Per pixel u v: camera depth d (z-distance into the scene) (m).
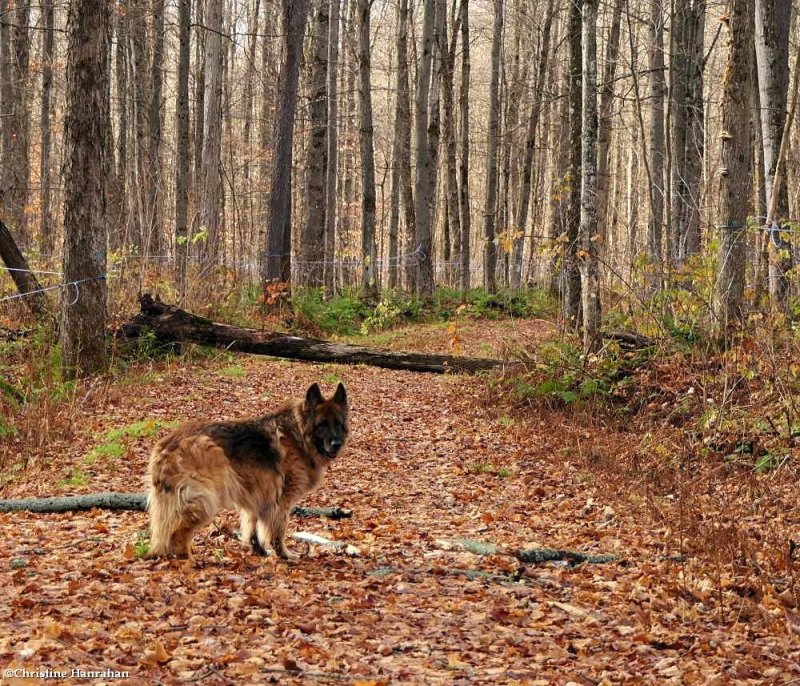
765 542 8.05
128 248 20.42
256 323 21.95
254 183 47.03
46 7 27.27
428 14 30.67
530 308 32.78
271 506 7.48
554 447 12.61
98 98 14.88
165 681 4.76
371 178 30.39
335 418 7.82
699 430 12.05
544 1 41.38
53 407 12.38
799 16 28.67
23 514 8.71
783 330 12.69
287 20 23.55
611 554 8.02
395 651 5.52
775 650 5.66
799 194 18.14
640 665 5.40
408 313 30.31
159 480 7.06
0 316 17.73
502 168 45.78
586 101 16.02
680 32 25.20
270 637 5.56
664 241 17.88
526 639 5.81
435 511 9.86
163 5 31.56
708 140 34.78
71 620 5.53
